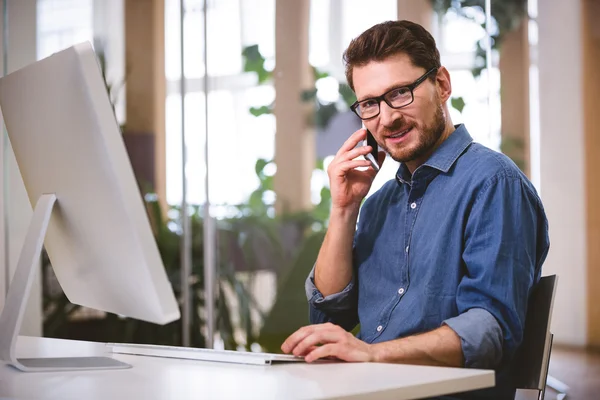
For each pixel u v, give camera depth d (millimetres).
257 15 3494
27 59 3850
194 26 3590
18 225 3773
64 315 3740
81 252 1196
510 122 2941
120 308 1196
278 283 3447
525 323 1342
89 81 1045
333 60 3369
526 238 1348
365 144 1602
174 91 3615
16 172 3783
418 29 1511
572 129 2830
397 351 1180
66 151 1126
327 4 3371
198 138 3576
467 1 3031
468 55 3021
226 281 3525
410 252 1492
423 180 1500
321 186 3395
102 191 1078
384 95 1481
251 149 3504
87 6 3758
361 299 1576
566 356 2812
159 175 3621
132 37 3684
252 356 1130
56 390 925
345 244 1590
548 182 2871
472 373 999
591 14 2801
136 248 1069
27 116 1214
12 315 1140
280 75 3459
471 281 1313
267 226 3469
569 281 2818
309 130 3414
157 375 1032
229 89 3543
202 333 3537
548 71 2881
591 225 2789
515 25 2939
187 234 3566
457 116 3033
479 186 1396
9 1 3863
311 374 1010
